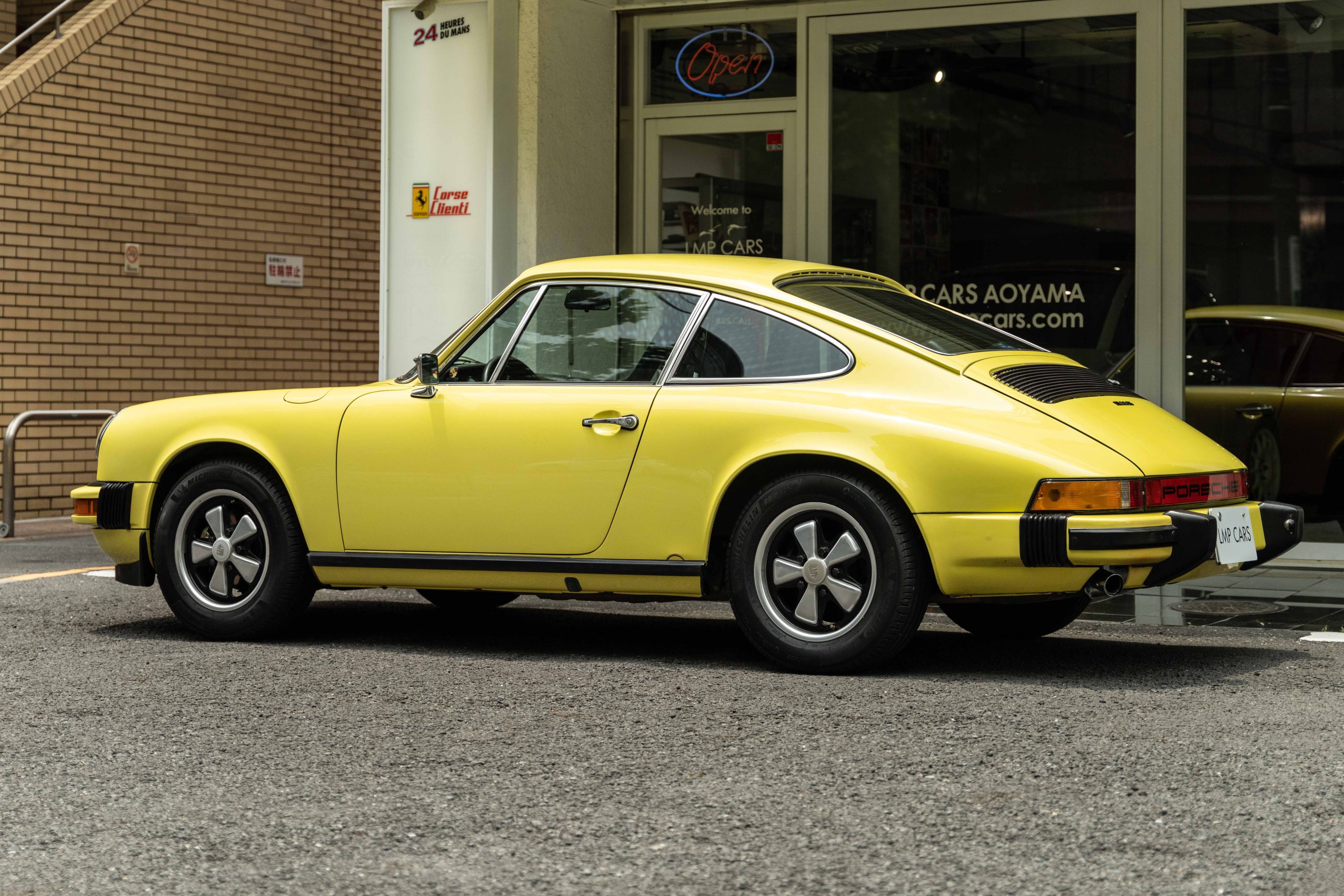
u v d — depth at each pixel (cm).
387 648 680
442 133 1117
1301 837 387
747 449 601
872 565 584
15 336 1323
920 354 597
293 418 679
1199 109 1017
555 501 631
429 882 363
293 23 1526
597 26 1156
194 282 1454
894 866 370
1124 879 358
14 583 909
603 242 1169
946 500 571
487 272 1099
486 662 641
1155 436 593
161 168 1424
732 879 362
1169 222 1025
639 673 611
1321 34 989
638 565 620
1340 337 984
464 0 1105
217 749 490
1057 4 1052
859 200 1119
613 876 365
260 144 1502
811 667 598
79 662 643
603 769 461
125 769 467
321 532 673
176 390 1441
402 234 1130
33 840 398
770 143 1145
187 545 700
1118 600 820
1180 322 1023
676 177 1173
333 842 394
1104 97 1041
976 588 573
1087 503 556
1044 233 1060
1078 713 529
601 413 625
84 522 719
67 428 1362
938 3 1086
